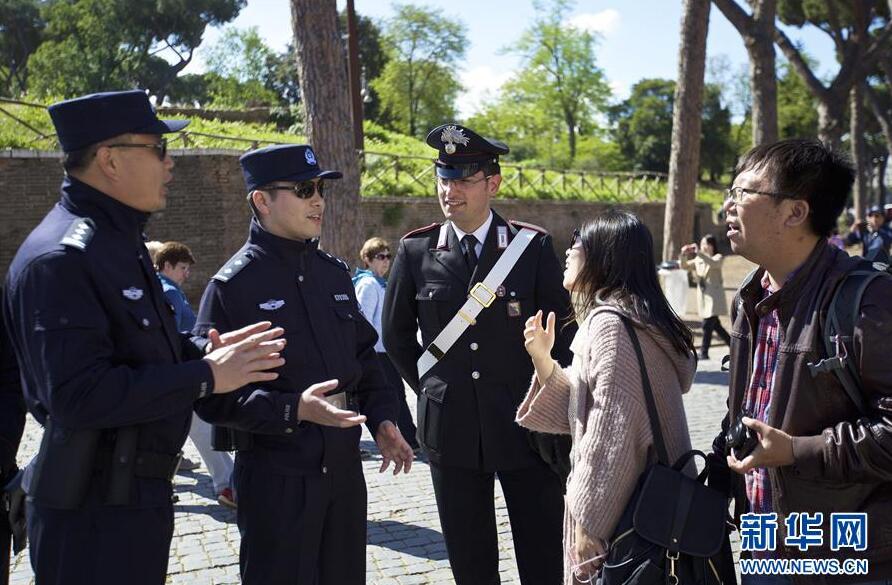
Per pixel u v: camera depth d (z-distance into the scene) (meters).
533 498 3.23
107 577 2.08
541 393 2.49
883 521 1.89
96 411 1.95
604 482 2.09
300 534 2.64
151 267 2.27
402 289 3.45
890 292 1.84
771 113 14.87
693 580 2.06
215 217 16.30
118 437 2.11
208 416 2.59
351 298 3.00
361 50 46.03
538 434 2.96
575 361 2.32
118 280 2.10
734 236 2.12
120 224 2.19
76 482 2.05
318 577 2.79
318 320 2.80
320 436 2.69
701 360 10.60
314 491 2.66
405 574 4.10
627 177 28.61
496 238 3.34
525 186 24.00
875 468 1.79
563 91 49.94
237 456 2.77
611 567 2.07
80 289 2.01
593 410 2.15
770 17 14.77
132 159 2.17
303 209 2.78
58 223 2.13
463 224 3.35
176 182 16.02
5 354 2.48
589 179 26.92
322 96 8.86
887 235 14.54
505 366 3.23
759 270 2.19
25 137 15.73
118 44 41.34
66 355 1.94
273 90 46.25
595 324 2.22
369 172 20.06
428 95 47.81
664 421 2.19
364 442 6.78
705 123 50.62
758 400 2.13
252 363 2.15
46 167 14.79
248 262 2.78
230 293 2.72
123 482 2.10
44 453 2.08
